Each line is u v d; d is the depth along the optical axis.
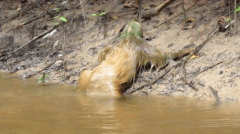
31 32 16.67
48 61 14.09
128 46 11.39
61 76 12.62
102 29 15.01
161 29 13.78
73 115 8.45
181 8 14.73
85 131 7.32
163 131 7.18
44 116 8.43
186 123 7.64
